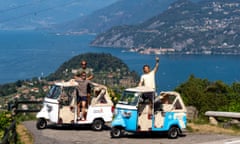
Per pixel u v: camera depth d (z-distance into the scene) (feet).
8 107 73.46
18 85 294.25
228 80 571.69
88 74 64.28
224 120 69.62
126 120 54.95
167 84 444.55
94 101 62.49
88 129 63.21
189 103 117.80
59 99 62.39
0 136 56.59
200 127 63.26
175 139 54.39
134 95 55.06
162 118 55.21
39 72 582.76
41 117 63.26
